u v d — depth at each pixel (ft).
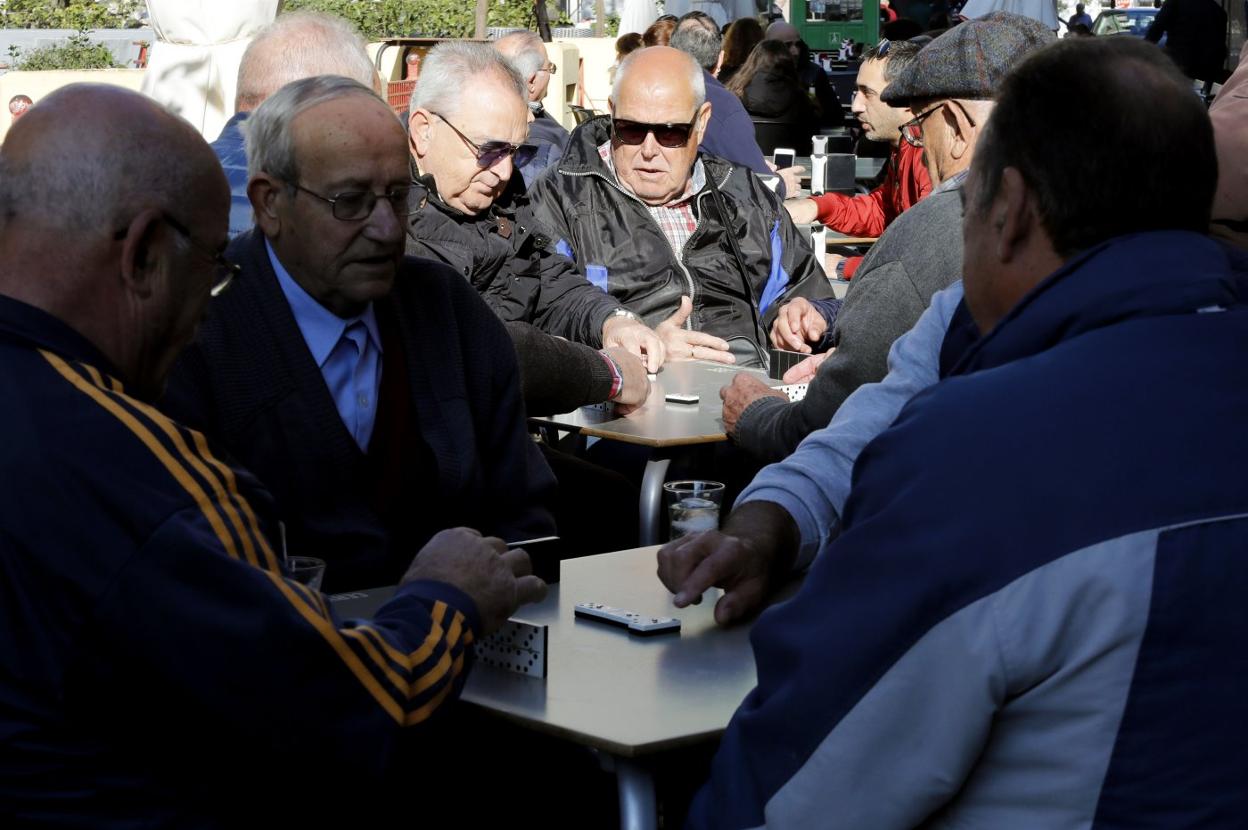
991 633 4.25
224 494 5.14
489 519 8.66
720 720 5.76
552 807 7.70
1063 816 4.33
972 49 10.05
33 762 4.84
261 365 7.73
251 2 21.13
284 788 5.27
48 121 5.12
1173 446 4.29
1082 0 61.62
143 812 5.02
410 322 8.25
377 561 7.91
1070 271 4.75
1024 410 4.41
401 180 7.87
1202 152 4.76
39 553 4.80
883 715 4.45
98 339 5.17
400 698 5.34
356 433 8.05
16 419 4.87
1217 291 4.63
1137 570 4.16
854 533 4.63
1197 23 37.37
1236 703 4.21
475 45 13.82
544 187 16.60
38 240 5.07
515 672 6.32
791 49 33.55
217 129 21.48
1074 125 4.76
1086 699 4.24
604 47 38.47
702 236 16.56
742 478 13.65
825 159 25.79
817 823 4.61
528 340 11.60
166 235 5.25
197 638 4.91
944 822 4.58
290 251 7.85
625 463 13.88
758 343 16.75
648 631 6.74
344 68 11.15
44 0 49.01
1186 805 4.20
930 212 9.86
